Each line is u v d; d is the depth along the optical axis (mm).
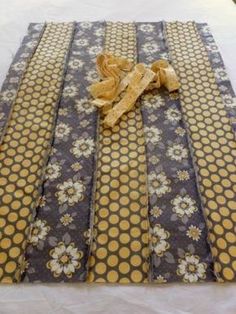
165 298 709
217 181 896
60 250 779
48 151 986
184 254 764
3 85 1208
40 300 709
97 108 1113
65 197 877
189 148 980
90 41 1403
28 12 1594
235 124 1043
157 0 1631
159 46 1365
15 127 1060
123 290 722
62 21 1543
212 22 1493
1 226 823
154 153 974
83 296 714
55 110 1106
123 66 1247
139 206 852
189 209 841
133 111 1107
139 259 762
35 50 1356
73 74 1244
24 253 775
